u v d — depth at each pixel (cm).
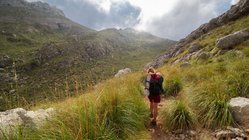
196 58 2838
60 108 647
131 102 808
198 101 866
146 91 838
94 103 655
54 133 524
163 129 798
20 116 644
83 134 539
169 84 1231
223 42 2619
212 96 854
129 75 1647
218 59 2033
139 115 791
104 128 610
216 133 718
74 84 692
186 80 1291
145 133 738
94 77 793
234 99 841
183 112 793
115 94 727
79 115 568
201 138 716
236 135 680
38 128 563
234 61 1350
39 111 755
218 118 768
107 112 674
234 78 965
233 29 4356
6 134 502
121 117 690
